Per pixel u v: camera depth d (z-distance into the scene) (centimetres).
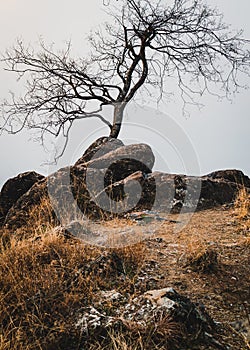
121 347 417
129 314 464
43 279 516
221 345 437
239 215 830
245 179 1101
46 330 450
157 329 436
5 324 461
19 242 638
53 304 481
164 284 554
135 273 568
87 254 588
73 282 523
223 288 547
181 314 451
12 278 514
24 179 1041
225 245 685
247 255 645
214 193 944
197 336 440
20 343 426
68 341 438
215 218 841
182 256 630
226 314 496
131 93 1413
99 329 441
